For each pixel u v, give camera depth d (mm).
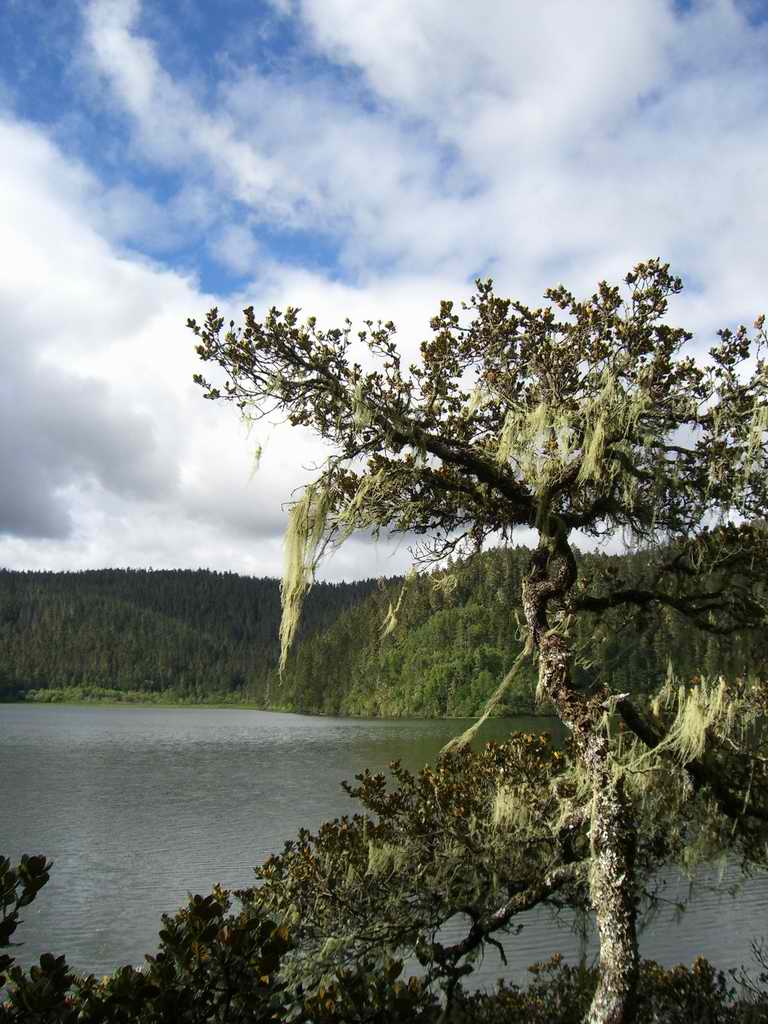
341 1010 3857
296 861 6660
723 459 5258
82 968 15789
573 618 5527
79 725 105438
